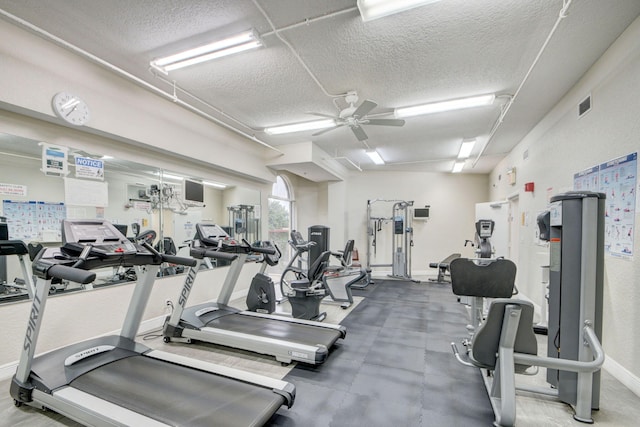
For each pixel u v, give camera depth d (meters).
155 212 4.09
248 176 5.87
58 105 2.80
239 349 3.27
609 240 2.73
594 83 2.96
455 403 2.28
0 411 2.16
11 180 2.74
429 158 7.03
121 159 3.64
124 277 3.63
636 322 2.39
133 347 2.66
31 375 2.17
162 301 4.11
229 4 2.22
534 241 4.76
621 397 2.33
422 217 8.48
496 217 6.79
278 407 1.95
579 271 2.17
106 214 3.47
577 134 3.31
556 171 3.88
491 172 8.23
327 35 2.54
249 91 3.62
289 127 4.80
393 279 7.78
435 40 2.61
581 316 2.13
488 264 2.48
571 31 2.46
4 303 2.66
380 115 4.21
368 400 2.32
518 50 2.75
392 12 2.09
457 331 3.86
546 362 1.89
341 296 5.82
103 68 3.20
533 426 2.02
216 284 5.08
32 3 2.21
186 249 4.56
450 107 3.93
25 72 2.61
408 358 3.05
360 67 3.06
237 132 5.04
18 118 2.75
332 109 4.16
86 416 1.83
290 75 3.23
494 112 4.23
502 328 1.93
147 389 2.05
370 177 8.73
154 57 2.91
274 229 8.23
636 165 2.38
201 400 1.94
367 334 3.75
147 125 3.70
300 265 7.21
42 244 2.92
